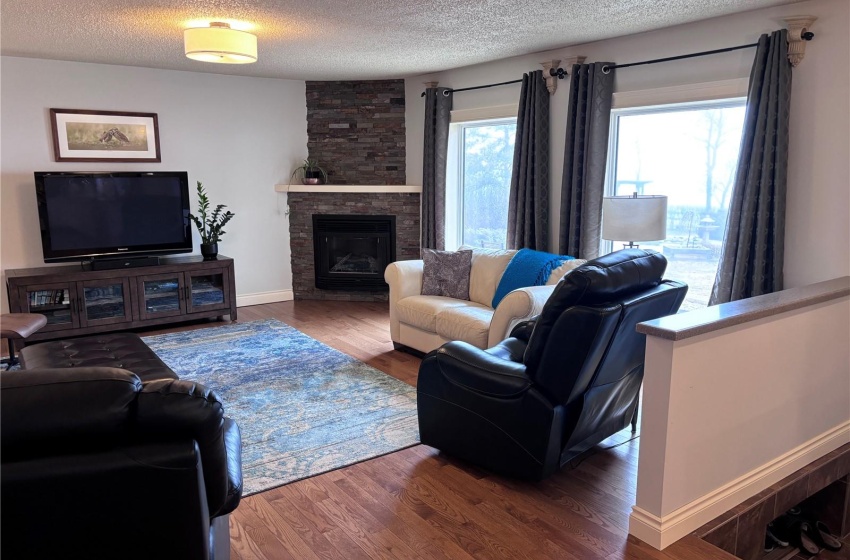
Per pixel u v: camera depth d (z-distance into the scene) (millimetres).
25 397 1336
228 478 1827
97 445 1395
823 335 2918
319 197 6559
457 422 2859
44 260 5125
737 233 3586
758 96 3422
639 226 3543
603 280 2400
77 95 5324
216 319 5871
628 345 2648
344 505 2598
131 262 5324
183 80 5816
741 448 2596
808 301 2734
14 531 1356
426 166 6035
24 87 5090
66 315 5027
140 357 3412
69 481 1354
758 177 3459
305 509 2568
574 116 4500
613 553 2270
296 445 3162
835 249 3297
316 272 6656
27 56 5008
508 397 2635
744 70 3596
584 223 4461
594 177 4402
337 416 3533
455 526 2445
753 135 3473
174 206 5617
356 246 6660
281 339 5129
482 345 3943
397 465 2965
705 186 4027
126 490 1397
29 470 1328
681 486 2352
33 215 5242
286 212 6605
